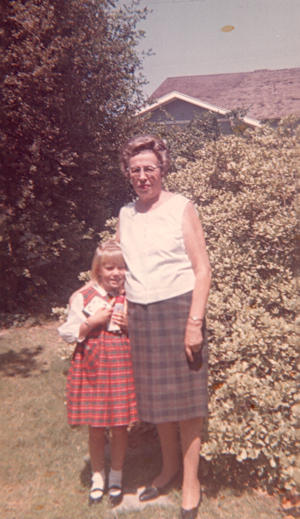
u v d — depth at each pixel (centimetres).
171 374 231
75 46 664
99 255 250
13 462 298
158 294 230
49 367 485
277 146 470
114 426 248
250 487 271
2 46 609
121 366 245
